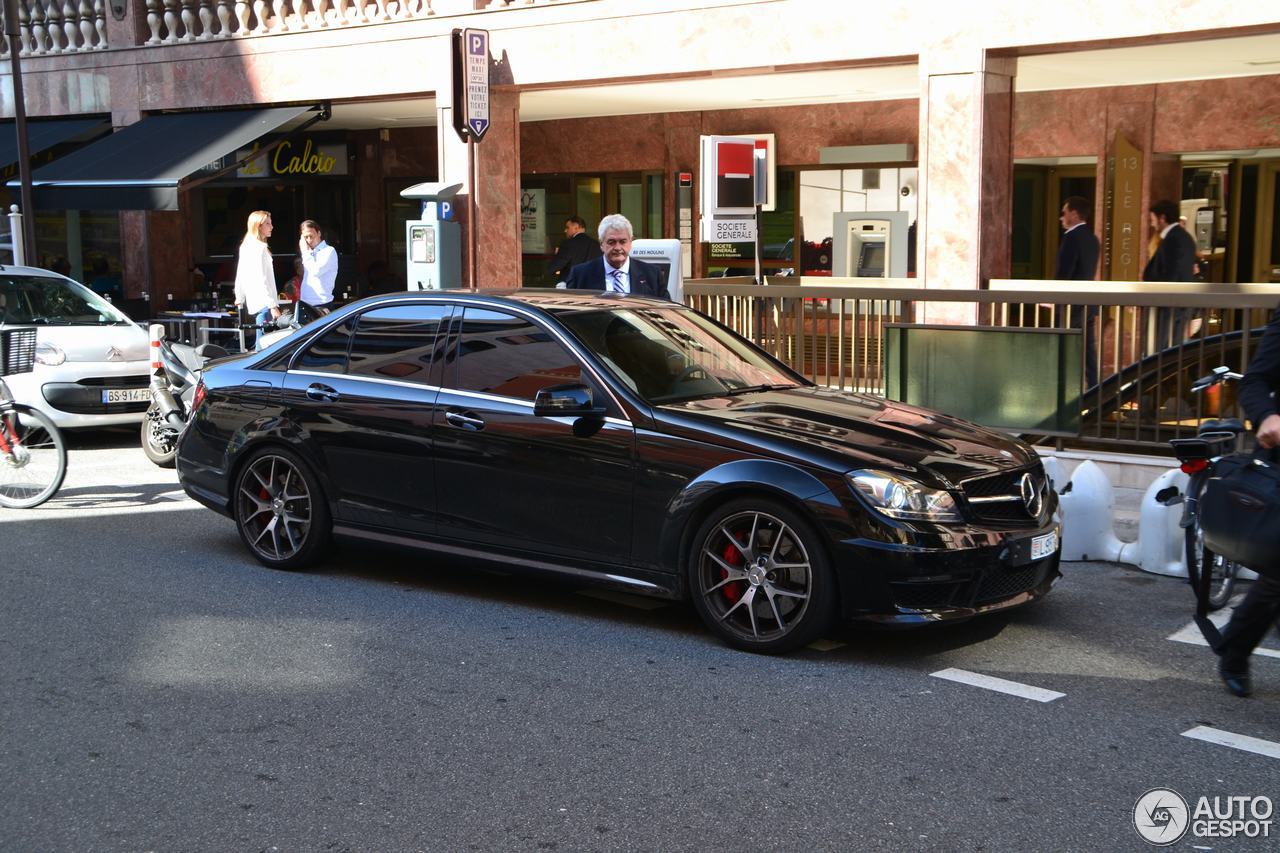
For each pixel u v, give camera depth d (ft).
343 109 59.16
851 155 58.49
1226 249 52.26
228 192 72.69
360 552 25.81
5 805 14.25
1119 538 26.71
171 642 19.95
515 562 21.39
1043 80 50.19
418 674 18.40
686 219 64.08
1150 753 15.42
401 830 13.52
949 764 15.11
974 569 18.33
